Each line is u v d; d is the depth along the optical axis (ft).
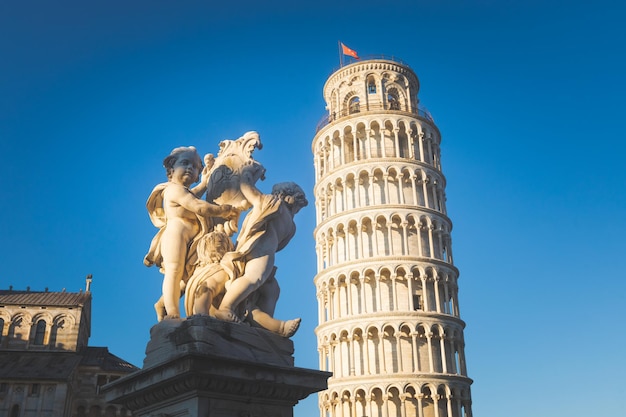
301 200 23.98
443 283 219.00
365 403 198.39
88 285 308.40
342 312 217.77
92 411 253.65
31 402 223.92
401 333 205.05
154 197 22.84
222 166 23.12
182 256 21.22
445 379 199.62
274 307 22.17
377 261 213.87
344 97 248.52
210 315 19.67
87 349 280.92
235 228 22.62
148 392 19.03
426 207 225.76
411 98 252.62
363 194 228.22
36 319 265.13
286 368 19.24
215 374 17.42
